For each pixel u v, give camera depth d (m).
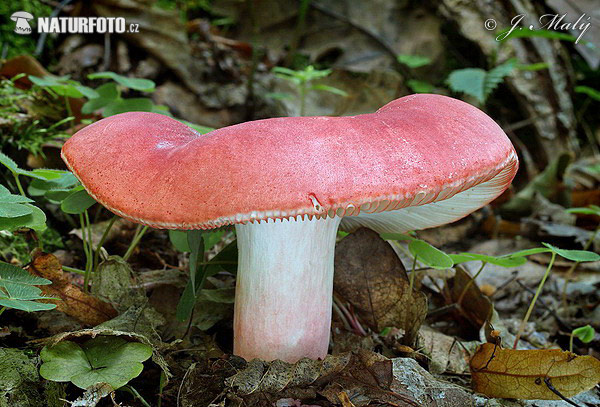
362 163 0.17
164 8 0.41
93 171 0.18
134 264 0.28
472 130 0.18
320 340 0.21
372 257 0.23
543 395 0.20
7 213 0.19
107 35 0.39
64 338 0.19
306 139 0.17
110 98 0.28
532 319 0.29
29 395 0.19
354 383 0.19
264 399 0.19
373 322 0.23
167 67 0.40
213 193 0.17
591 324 0.28
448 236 0.39
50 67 0.39
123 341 0.20
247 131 0.17
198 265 0.23
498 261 0.23
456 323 0.27
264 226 0.20
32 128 0.29
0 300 0.18
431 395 0.20
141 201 0.17
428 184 0.17
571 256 0.21
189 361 0.21
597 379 0.20
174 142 0.19
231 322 0.23
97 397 0.18
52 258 0.21
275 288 0.20
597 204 0.42
